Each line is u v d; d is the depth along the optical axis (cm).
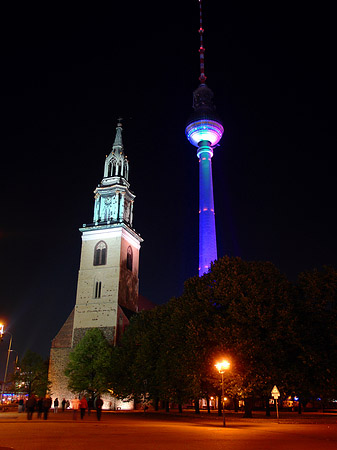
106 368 7956
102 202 10600
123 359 7425
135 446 1961
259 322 4584
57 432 2700
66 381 8931
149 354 6538
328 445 2133
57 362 9175
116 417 5144
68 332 9512
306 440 2403
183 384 5394
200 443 2155
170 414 5872
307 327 4778
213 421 4403
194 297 5422
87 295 9631
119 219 10162
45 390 8775
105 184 10800
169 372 5662
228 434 2752
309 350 4469
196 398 5306
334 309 4872
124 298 9781
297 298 5138
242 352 4356
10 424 3406
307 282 5169
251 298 4759
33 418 4309
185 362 4831
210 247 11150
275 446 2064
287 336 4512
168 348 5706
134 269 10556
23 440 2197
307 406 8125
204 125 13112
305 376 4531
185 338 5203
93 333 8644
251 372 4334
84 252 10106
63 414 5672
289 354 4675
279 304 4825
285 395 4806
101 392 8081
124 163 11194
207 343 4731
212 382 4638
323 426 3619
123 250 10031
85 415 5419
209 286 5266
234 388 4353
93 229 10169
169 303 6875
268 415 5250
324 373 4512
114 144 11388
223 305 4997
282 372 4388
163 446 1981
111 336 9038
